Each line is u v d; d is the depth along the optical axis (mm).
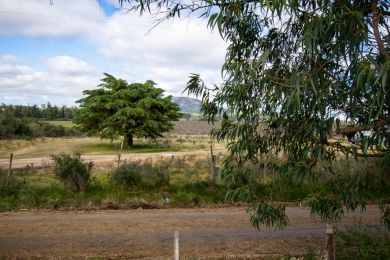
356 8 3537
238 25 4738
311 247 8414
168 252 8234
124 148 42344
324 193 5344
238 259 7762
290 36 4480
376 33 3461
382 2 3662
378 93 3109
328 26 3213
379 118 3807
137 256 7996
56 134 60219
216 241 8984
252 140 4824
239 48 4883
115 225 10523
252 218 5578
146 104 41844
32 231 9906
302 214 11672
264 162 5137
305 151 4371
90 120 43844
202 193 14164
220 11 3441
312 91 3719
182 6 4664
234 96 4578
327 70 3936
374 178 4891
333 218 5355
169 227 10320
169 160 25109
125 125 40844
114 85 43969
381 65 3100
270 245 8656
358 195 4855
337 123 3887
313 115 3959
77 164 14641
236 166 5273
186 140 57188
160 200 13422
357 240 8391
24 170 21297
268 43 4668
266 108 4383
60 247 8586
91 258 7883
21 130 52750
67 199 13289
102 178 17453
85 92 44531
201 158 28000
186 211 12312
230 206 12969
